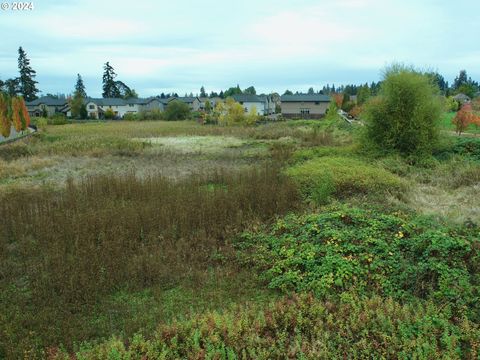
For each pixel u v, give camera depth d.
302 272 6.54
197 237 7.95
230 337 4.70
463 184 11.93
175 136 29.03
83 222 8.22
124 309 5.63
